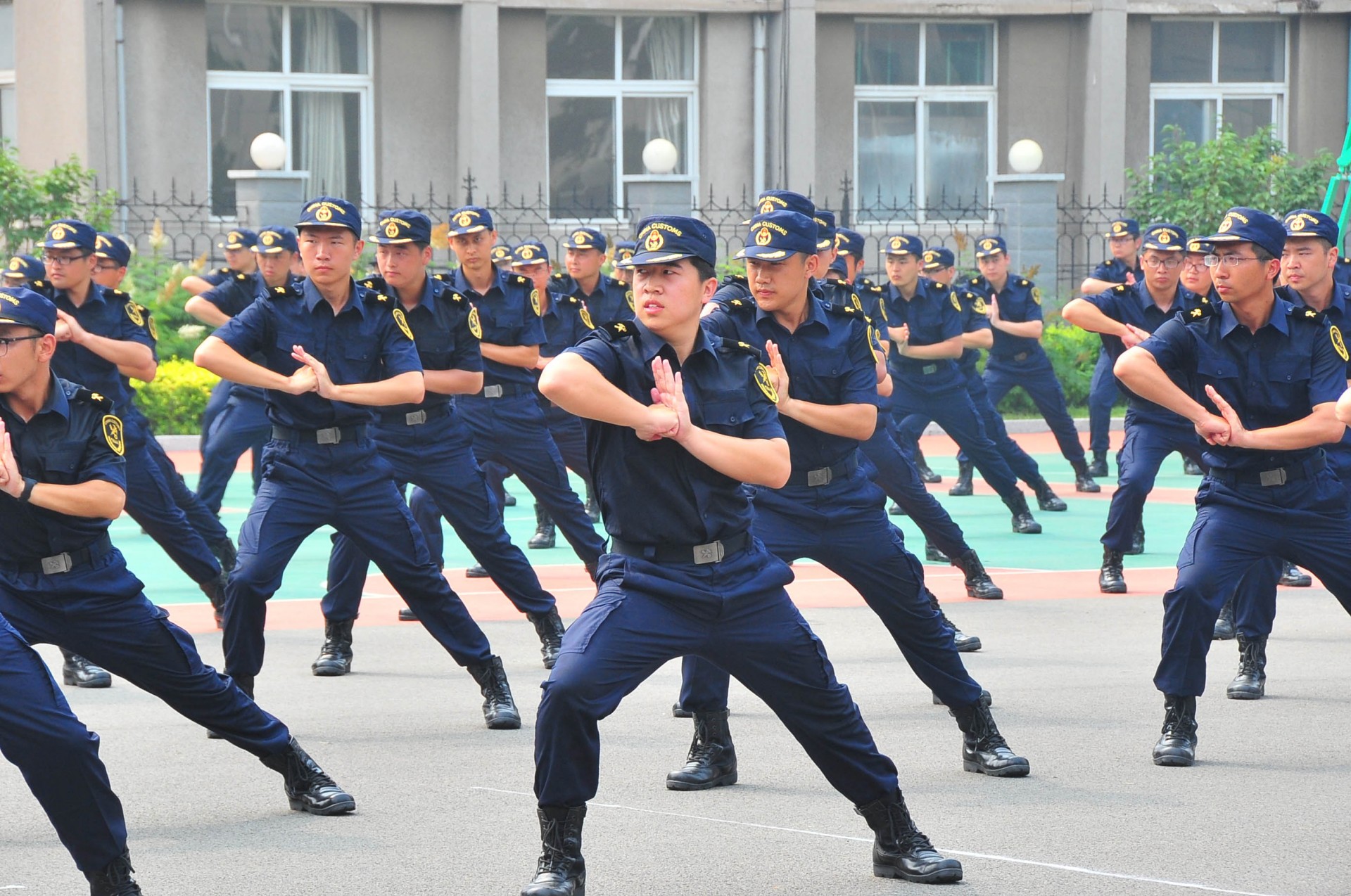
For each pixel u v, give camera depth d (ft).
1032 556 48.93
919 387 51.96
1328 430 25.59
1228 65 112.47
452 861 21.01
